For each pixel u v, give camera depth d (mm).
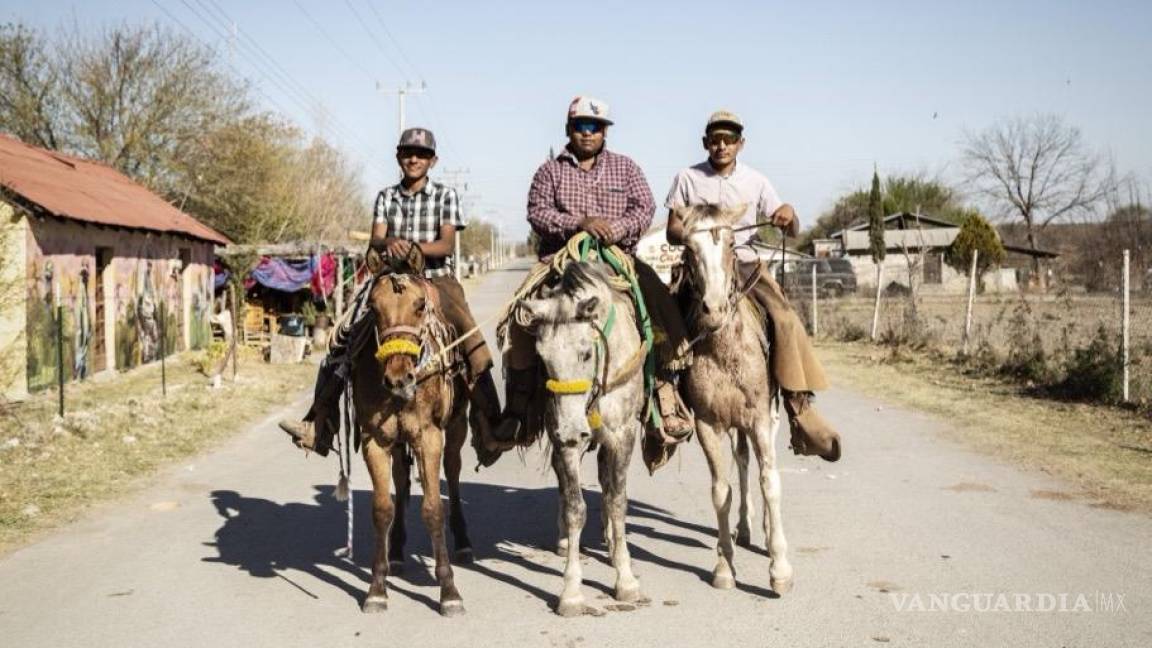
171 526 7660
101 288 18969
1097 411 12078
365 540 7250
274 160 39344
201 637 5199
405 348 5133
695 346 5855
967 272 50125
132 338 20203
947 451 10133
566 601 5453
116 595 5918
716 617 5379
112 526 7660
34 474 9430
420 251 5605
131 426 12312
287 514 8094
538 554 6820
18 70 33500
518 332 5730
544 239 6445
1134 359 12844
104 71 35375
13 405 14086
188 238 23641
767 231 29984
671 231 6012
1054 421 11531
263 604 5746
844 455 10102
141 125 35875
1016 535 6832
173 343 23406
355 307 5883
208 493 8906
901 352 20172
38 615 5566
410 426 5551
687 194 6746
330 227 47812
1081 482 8438
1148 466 8992
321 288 27141
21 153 21328
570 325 5020
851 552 6547
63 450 10641
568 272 5090
